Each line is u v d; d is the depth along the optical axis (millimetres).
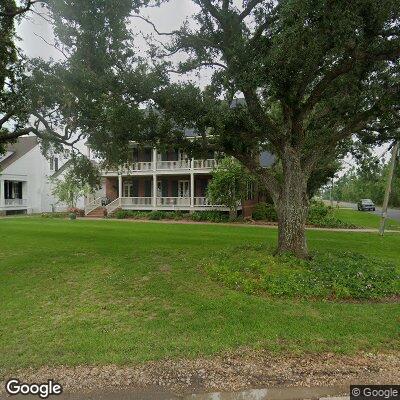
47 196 37750
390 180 18125
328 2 6422
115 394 3434
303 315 5508
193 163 28984
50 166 38125
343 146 13734
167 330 4988
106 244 12891
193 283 7465
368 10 6801
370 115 9195
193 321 5305
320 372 3811
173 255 10570
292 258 8938
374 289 6777
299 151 9672
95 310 5965
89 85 8070
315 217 24000
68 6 7465
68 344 4547
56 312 5906
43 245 12742
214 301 6207
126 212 29250
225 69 9156
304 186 9734
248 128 9773
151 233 16766
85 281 7836
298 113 9352
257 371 3826
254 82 7867
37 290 7199
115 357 4129
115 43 8219
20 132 10258
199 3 8969
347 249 12250
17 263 9562
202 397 3393
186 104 8891
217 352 4254
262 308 5816
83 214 30797
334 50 7719
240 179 24734
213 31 9328
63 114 9125
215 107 9312
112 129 8914
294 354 4211
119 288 7250
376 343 4520
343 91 9992
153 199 30125
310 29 6840
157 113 9633
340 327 5027
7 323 5402
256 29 8719
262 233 17156
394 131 10969
